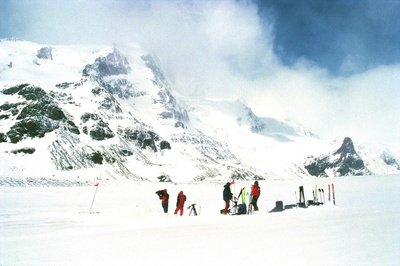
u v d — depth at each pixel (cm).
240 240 1079
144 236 1254
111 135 15138
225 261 811
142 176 13212
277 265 753
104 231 1448
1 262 855
